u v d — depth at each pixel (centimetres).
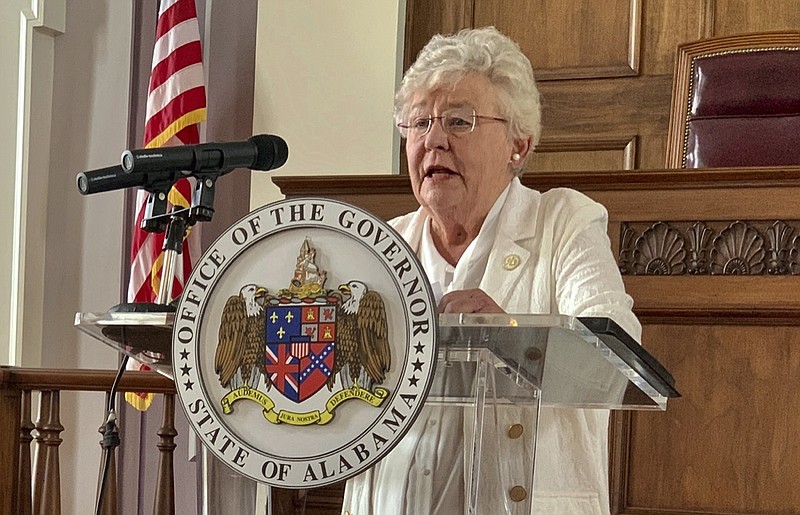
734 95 338
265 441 106
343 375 105
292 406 105
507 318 102
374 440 103
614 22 399
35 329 416
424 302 103
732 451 248
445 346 110
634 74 395
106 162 427
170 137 396
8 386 245
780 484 245
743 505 246
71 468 414
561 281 164
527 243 170
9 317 412
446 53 169
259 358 107
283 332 107
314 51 403
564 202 174
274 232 108
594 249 166
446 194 167
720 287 254
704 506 249
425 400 102
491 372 109
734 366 250
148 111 401
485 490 109
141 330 118
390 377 103
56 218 427
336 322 105
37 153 419
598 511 153
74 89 432
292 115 403
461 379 111
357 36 400
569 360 116
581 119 400
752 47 341
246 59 432
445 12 410
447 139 166
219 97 434
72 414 416
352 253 106
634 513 252
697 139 340
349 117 398
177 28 402
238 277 109
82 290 425
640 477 253
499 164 170
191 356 109
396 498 114
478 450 109
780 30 342
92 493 412
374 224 106
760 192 254
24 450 249
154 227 130
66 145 430
